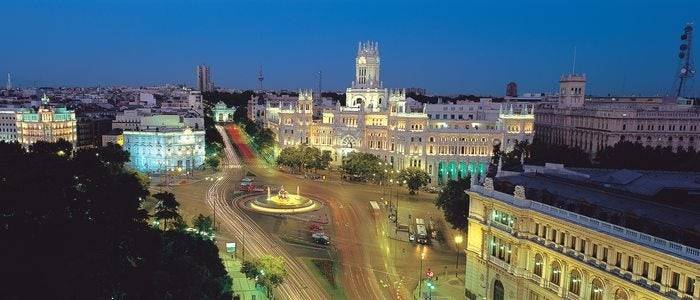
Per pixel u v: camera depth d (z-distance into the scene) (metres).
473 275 118.81
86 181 98.44
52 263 70.75
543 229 101.12
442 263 141.88
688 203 96.00
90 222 83.81
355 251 149.25
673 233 80.81
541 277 100.94
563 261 95.56
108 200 91.56
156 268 87.88
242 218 180.00
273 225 172.50
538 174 124.81
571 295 94.19
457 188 154.38
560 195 105.00
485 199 114.56
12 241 73.31
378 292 122.00
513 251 105.75
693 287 74.94
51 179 88.38
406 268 137.38
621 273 85.38
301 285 124.44
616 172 131.88
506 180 120.31
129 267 87.12
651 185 115.94
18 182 83.75
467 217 131.62
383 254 147.38
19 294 65.50
